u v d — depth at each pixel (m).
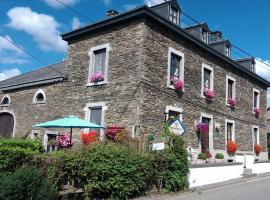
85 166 9.81
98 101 16.94
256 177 16.88
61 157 9.54
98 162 10.00
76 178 9.80
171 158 12.01
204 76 19.77
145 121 15.41
